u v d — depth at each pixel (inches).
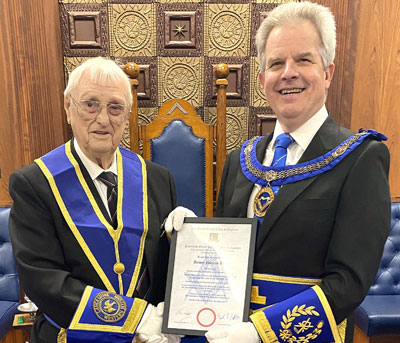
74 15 135.9
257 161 58.6
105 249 57.5
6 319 109.7
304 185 51.4
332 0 131.2
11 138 135.0
